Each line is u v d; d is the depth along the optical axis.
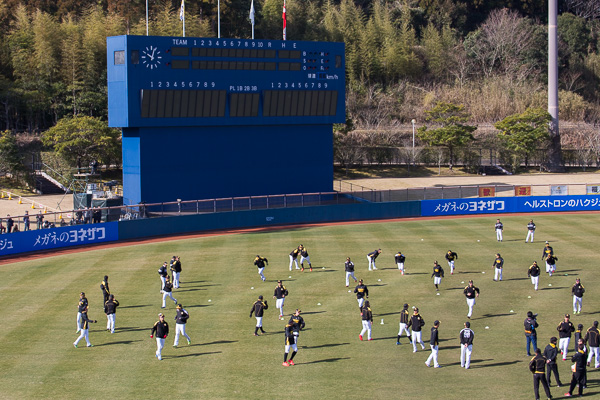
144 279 44.16
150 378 28.14
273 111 71.56
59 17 122.31
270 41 70.00
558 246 53.75
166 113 66.50
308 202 74.25
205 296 40.09
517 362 29.94
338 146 101.19
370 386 27.28
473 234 59.22
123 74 64.62
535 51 149.12
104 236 57.69
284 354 30.25
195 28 114.56
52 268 47.50
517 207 72.56
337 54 73.75
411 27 151.38
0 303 38.97
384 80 139.25
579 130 126.38
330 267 47.09
